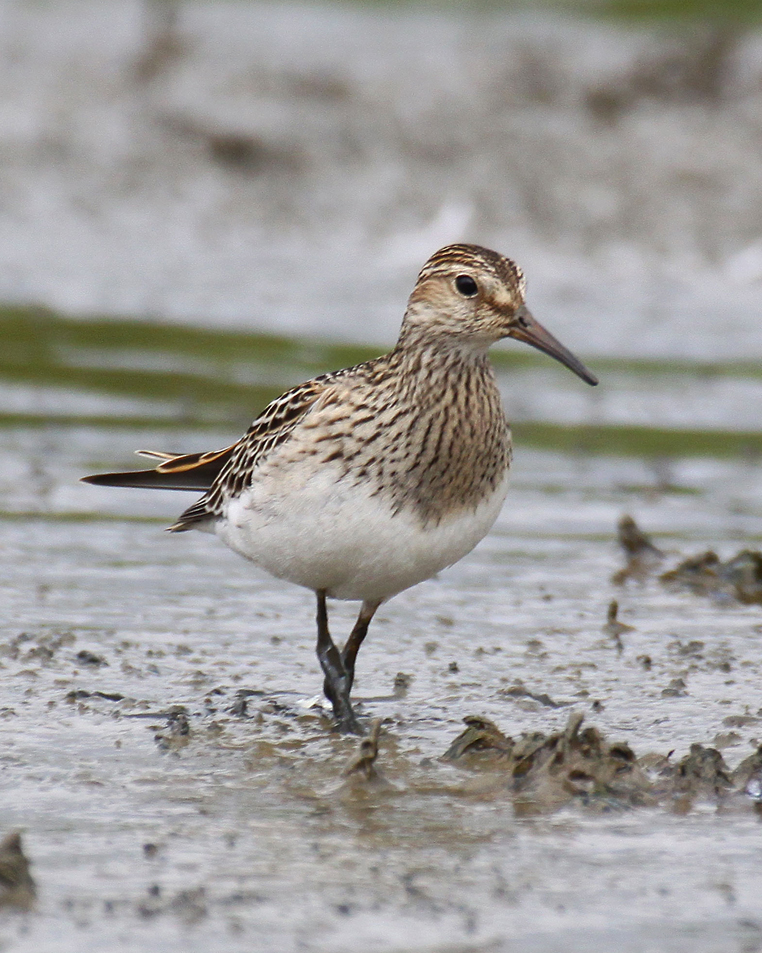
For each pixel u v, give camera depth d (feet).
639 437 58.95
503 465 31.83
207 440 55.42
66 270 80.18
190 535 46.29
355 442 30.40
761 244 82.94
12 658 34.65
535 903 22.90
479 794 27.35
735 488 53.01
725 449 57.77
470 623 38.81
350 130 97.76
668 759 28.81
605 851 24.90
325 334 71.72
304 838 25.23
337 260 83.10
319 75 109.29
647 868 24.22
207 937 21.62
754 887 23.57
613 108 101.65
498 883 23.57
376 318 74.49
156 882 23.40
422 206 88.17
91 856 24.35
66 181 91.40
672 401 63.72
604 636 37.86
